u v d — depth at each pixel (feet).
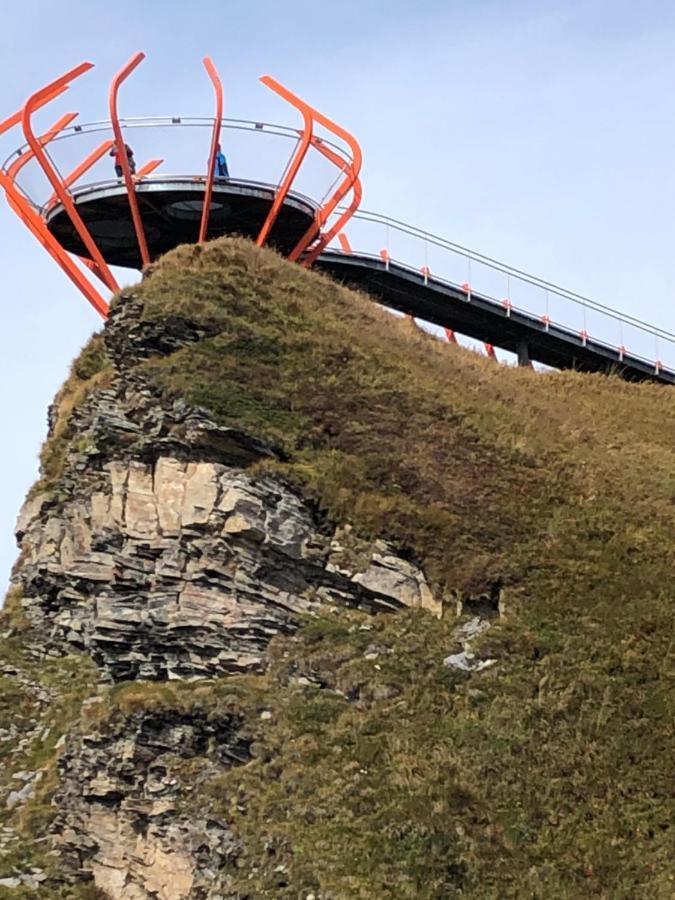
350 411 135.74
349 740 102.53
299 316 152.25
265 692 108.78
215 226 188.65
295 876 91.71
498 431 143.43
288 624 115.03
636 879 89.86
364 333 159.02
